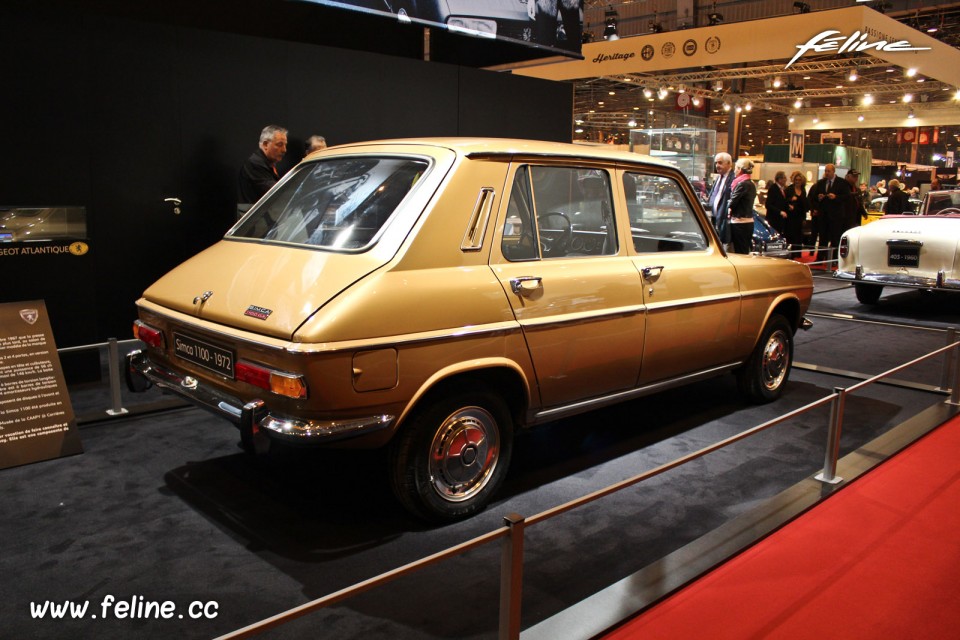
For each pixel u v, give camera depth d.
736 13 19.56
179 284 3.53
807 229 14.77
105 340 6.59
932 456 4.20
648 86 22.64
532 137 9.89
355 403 2.79
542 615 2.56
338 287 2.87
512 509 3.41
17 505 3.36
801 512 3.39
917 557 3.02
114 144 6.36
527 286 3.32
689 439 4.43
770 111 30.42
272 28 8.74
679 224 4.43
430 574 2.83
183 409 4.83
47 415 3.95
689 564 2.87
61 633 2.41
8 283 5.04
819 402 3.49
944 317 9.06
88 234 6.32
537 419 3.54
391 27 9.66
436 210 3.10
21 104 5.79
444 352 3.00
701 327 4.29
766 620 2.54
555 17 9.56
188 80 6.71
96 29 6.11
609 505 3.50
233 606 2.58
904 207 15.23
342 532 3.14
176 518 3.25
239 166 7.19
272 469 3.83
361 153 3.66
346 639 2.39
